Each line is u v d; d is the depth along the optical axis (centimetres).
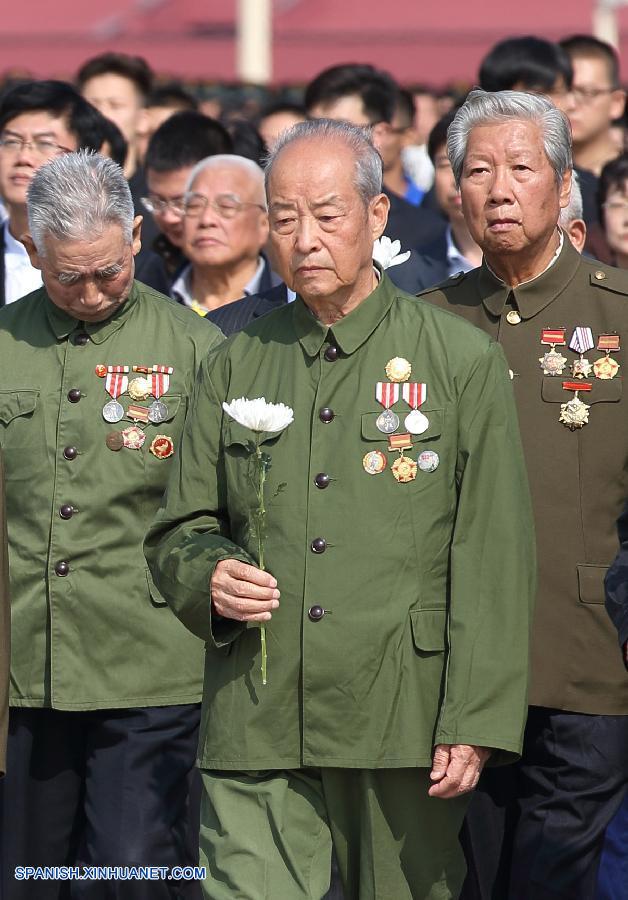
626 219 2475
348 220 1482
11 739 1833
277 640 1505
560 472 1739
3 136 2339
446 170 2562
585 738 1739
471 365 1510
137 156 3403
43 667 1805
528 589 1492
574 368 1753
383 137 3027
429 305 1559
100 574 1797
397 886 1521
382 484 1499
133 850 1794
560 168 1756
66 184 1736
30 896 1859
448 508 1506
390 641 1482
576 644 1731
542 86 2864
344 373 1530
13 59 5338
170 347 1827
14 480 1811
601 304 1770
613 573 1575
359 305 1537
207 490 1575
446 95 4006
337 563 1493
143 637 1803
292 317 1573
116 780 1809
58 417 1808
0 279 2478
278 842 1513
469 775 1464
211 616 1503
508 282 1797
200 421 1583
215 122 2627
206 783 1551
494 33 5353
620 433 1738
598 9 5309
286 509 1512
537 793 1770
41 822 1853
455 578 1487
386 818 1514
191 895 1903
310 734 1496
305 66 5372
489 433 1502
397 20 5469
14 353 1839
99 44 5372
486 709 1459
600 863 1866
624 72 5203
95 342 1823
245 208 2427
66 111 2342
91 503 1795
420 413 1506
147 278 2545
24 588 1803
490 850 1800
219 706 1537
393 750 1484
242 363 1579
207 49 5362
